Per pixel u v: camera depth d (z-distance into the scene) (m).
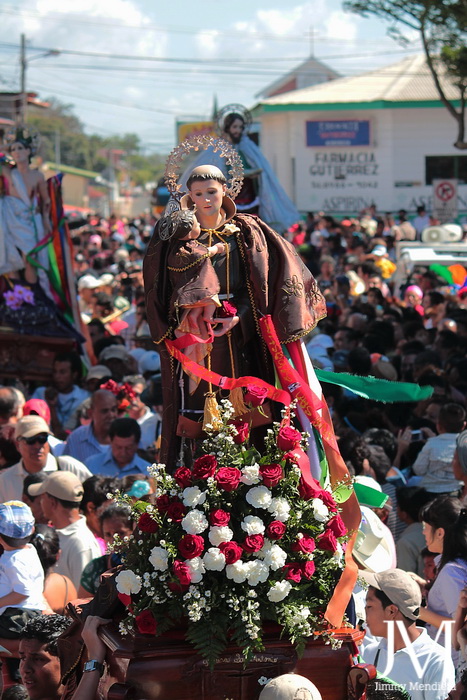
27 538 8.52
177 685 5.72
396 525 10.77
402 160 55.03
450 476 11.24
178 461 6.52
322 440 6.39
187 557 5.69
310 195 55.88
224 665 5.73
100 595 6.38
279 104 54.59
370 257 31.25
